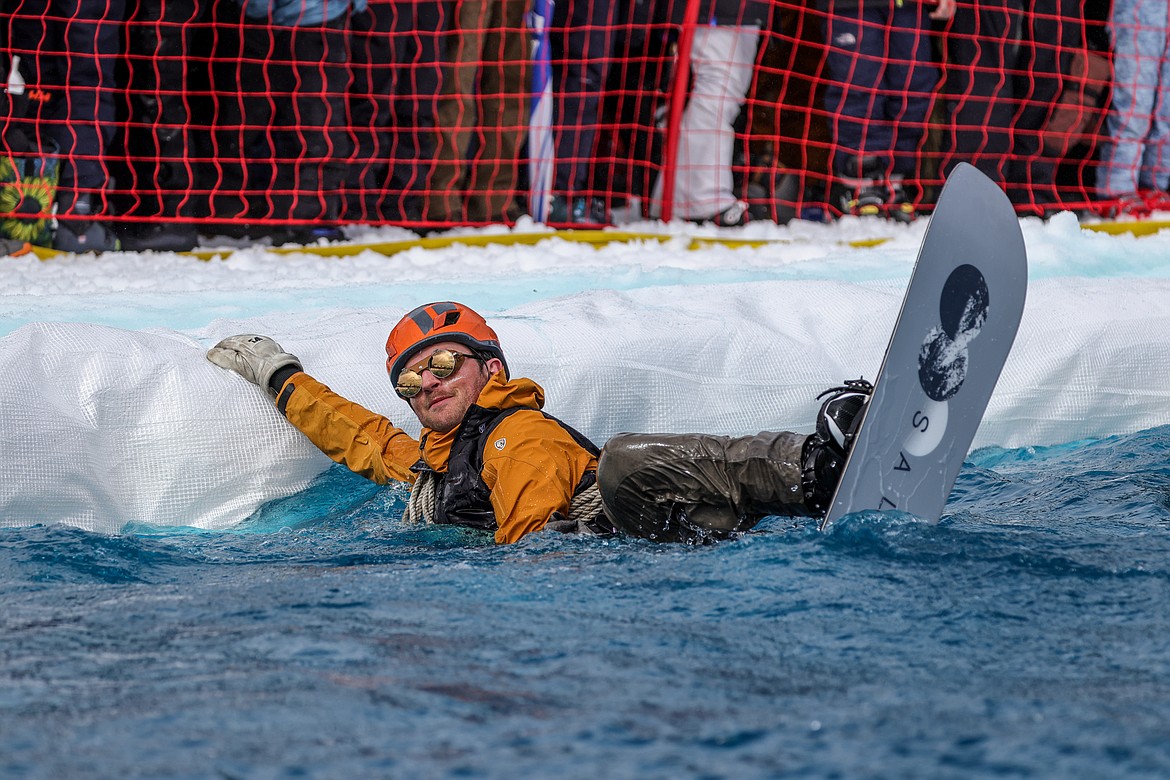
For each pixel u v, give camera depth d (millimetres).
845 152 19375
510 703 4742
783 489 7727
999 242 7832
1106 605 6059
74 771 4066
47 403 9648
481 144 18688
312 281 14758
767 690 4898
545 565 7039
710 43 18781
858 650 5461
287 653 5418
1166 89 20062
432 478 8852
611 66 19344
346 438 9820
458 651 5445
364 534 8633
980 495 9461
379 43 18016
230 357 10352
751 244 17812
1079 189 20344
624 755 4227
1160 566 6633
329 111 17984
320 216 18219
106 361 10109
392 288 13867
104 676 5113
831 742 4320
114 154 17688
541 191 18922
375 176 18625
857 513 7453
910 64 18953
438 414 8656
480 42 18172
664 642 5582
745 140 19391
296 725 4500
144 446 9930
